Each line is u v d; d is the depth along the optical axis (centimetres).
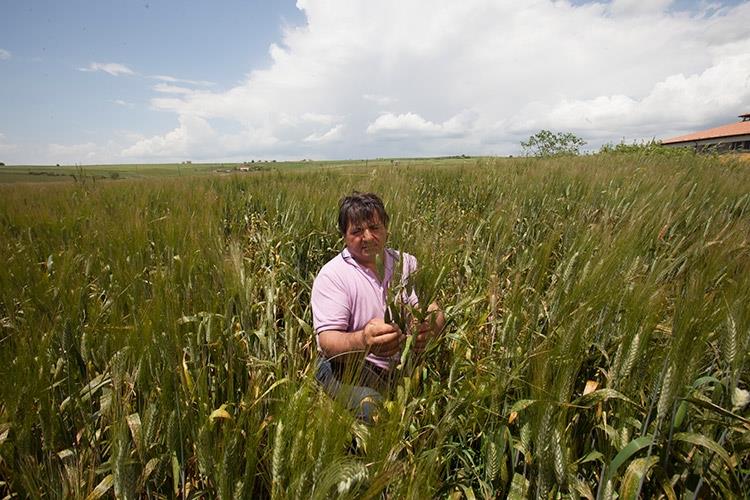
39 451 164
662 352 154
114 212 585
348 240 242
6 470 144
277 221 591
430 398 182
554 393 139
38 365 153
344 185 689
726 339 143
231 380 173
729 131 4338
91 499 141
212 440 148
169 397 160
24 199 788
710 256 223
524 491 154
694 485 146
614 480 150
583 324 154
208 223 406
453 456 191
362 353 197
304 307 370
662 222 344
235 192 896
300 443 128
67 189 926
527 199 562
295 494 120
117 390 148
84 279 247
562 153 1925
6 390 140
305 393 134
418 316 189
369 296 239
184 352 180
